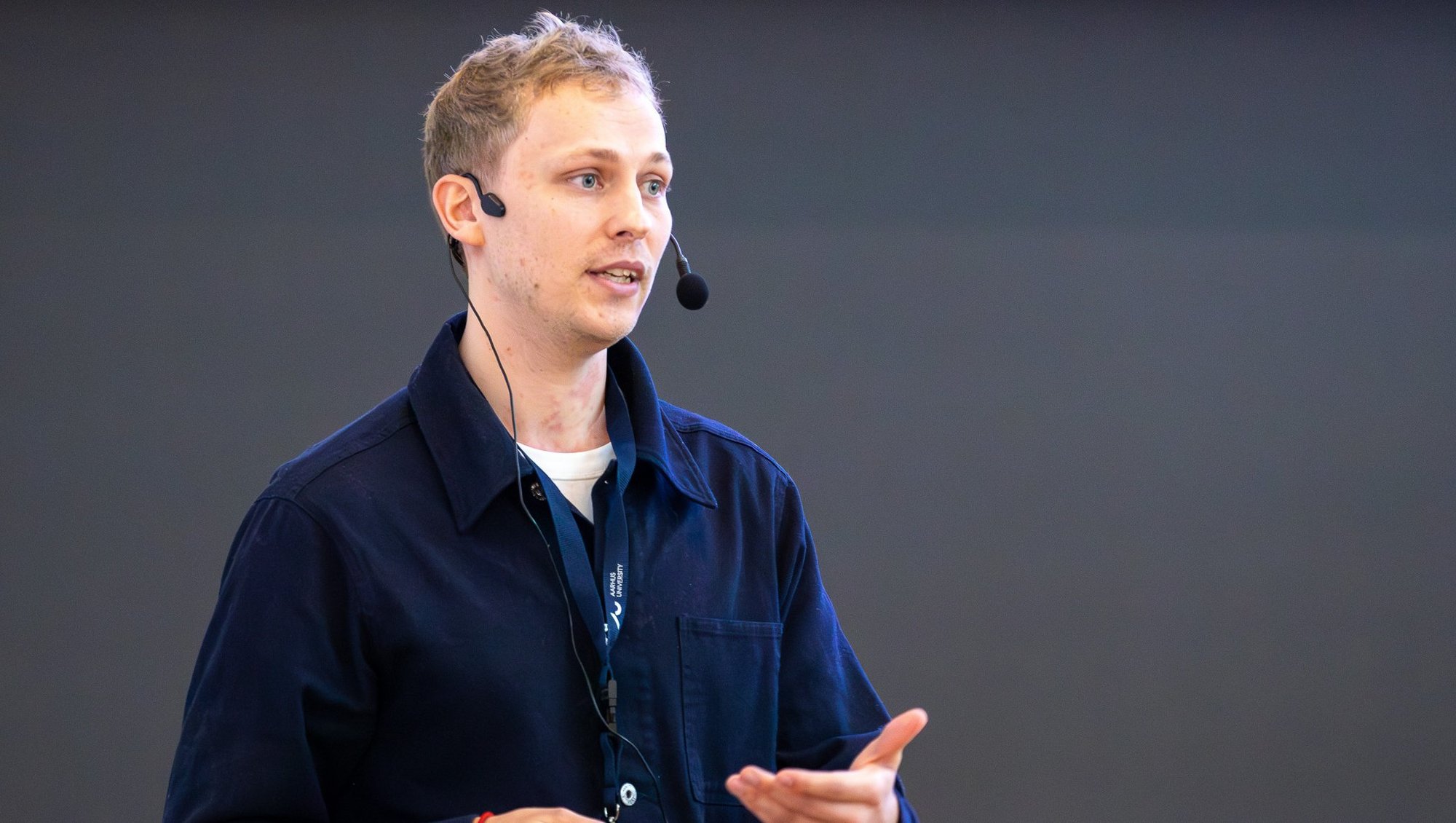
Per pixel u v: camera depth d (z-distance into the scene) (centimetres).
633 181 494
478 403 509
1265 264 1359
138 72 1245
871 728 548
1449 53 1363
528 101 492
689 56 1319
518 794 470
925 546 1329
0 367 1223
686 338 1315
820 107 1331
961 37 1342
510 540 496
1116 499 1343
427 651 470
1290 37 1361
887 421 1330
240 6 1260
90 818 1211
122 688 1223
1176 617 1340
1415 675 1345
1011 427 1341
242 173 1259
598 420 536
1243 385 1355
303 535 474
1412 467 1360
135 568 1232
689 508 538
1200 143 1357
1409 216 1364
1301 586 1348
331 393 1262
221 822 445
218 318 1252
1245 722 1334
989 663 1326
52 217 1233
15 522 1220
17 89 1229
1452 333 1366
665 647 505
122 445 1236
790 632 557
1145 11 1353
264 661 460
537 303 494
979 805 1314
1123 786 1323
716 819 499
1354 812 1332
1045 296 1346
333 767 477
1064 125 1348
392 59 1277
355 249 1272
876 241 1334
